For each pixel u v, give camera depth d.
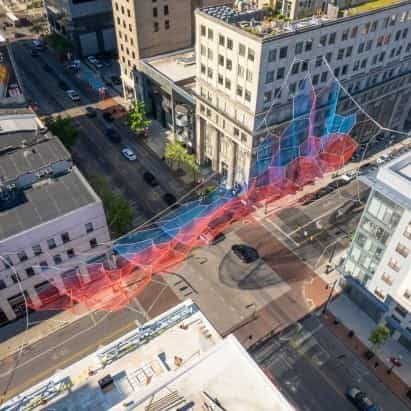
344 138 87.38
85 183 60.19
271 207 78.50
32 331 58.56
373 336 52.91
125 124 101.56
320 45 67.38
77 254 60.09
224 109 74.44
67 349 56.50
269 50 61.06
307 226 74.50
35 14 162.50
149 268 67.00
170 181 84.56
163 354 37.41
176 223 74.94
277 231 73.56
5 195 58.56
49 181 61.44
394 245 50.09
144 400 28.59
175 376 29.75
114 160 90.12
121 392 35.03
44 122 92.75
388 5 72.88
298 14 75.31
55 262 58.41
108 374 36.09
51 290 60.97
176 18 95.12
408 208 45.69
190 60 93.56
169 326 39.47
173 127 92.25
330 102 77.69
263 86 64.69
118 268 66.94
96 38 129.62
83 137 97.12
